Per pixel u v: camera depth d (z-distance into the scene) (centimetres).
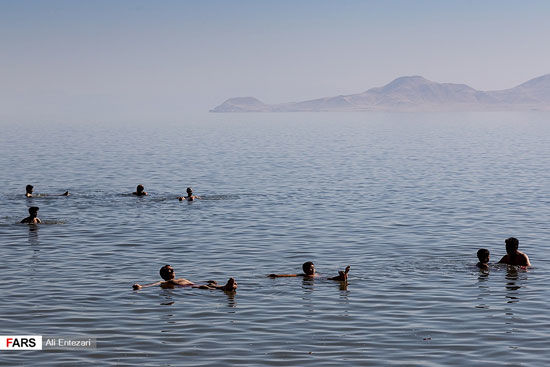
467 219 3456
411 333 1688
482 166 6781
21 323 1766
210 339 1648
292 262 2491
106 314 1841
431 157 8094
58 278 2238
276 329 1720
